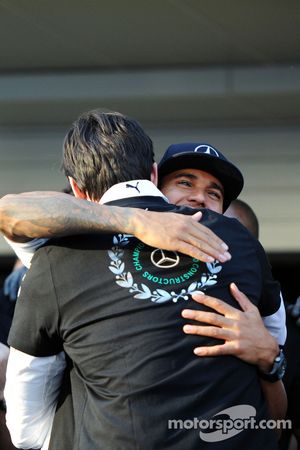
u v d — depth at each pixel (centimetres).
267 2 694
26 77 859
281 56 816
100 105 878
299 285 942
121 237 269
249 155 929
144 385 252
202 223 277
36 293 267
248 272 275
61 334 265
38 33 770
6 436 382
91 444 252
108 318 259
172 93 851
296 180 927
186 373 254
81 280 264
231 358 263
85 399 262
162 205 280
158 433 249
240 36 768
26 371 270
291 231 926
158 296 261
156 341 256
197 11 714
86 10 718
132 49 806
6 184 938
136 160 284
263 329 270
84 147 284
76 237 271
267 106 885
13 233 271
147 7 710
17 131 941
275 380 277
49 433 282
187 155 332
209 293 265
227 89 845
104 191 282
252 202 930
